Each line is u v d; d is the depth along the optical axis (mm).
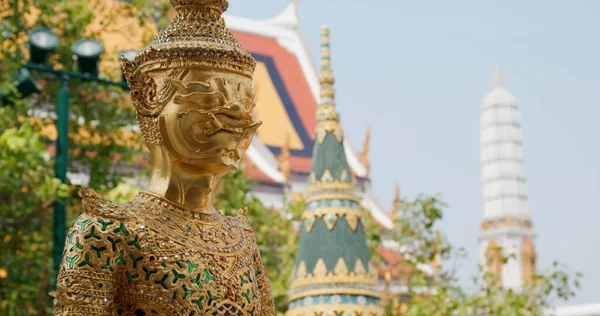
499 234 68188
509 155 72250
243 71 5379
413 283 21516
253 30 42688
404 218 21828
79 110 21016
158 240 5094
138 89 5359
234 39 5488
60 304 4922
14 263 18141
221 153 5238
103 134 21234
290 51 42812
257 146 36406
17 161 16797
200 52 5238
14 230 18953
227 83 5270
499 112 73500
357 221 11734
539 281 21812
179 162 5230
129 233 5066
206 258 5164
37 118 22344
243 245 5457
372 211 37375
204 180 5285
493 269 33812
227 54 5289
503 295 25188
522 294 22109
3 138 16750
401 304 21484
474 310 20719
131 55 16578
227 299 5152
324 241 11523
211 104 5188
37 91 16453
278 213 22172
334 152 12062
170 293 5027
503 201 70188
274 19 43688
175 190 5254
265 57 41938
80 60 16578
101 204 5117
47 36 16359
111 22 23703
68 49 20859
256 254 5707
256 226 21125
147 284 5035
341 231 11562
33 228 19078
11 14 21625
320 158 12055
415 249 21797
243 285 5270
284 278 20203
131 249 5051
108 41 28328
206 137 5203
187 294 5043
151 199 5250
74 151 22703
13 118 19125
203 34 5363
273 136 39562
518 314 21109
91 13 21953
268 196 35188
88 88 21000
